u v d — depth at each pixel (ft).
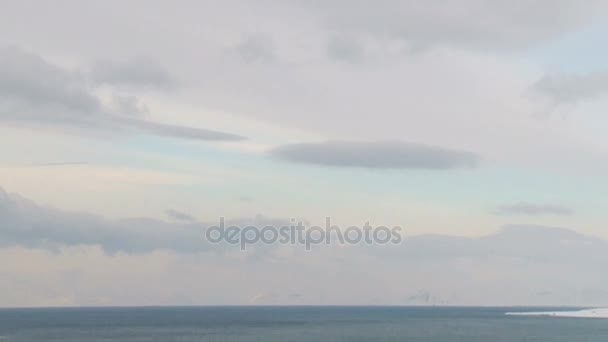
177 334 533.14
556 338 494.18
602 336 523.70
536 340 479.00
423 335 523.70
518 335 528.22
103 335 521.65
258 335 515.91
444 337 499.92
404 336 511.81
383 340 467.93
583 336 518.78
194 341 458.91
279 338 484.33
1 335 522.47
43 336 512.63
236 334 529.04
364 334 531.50
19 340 472.03
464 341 463.83
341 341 456.45
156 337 497.05
